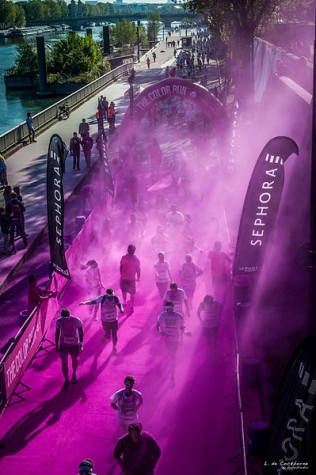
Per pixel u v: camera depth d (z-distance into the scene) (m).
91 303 13.48
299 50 33.44
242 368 12.11
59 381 12.77
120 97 53.03
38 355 13.79
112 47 104.06
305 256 12.32
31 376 12.95
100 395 12.23
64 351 12.26
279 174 12.95
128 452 8.58
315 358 7.70
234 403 11.72
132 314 15.65
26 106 69.50
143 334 14.63
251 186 13.06
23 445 10.80
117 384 12.60
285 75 25.30
